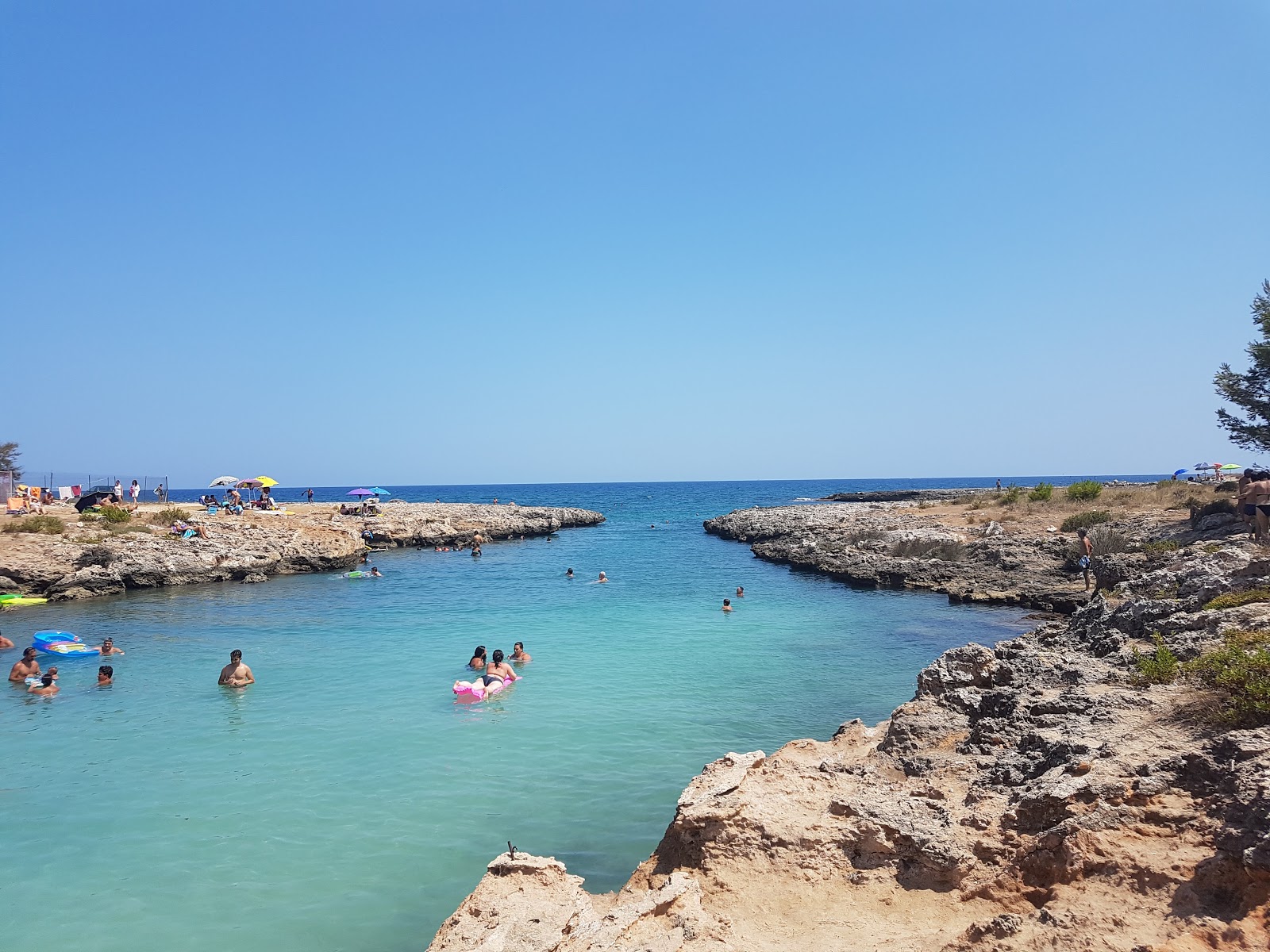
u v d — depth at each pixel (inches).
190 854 420.5
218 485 2325.3
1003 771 359.6
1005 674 455.5
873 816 327.3
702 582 1612.9
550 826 453.7
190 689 756.6
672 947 264.1
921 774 393.4
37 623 1141.7
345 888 385.7
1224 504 1256.2
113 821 460.4
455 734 617.0
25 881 393.7
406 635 1034.7
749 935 280.8
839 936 276.1
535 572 1814.7
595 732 619.8
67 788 510.9
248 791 504.4
